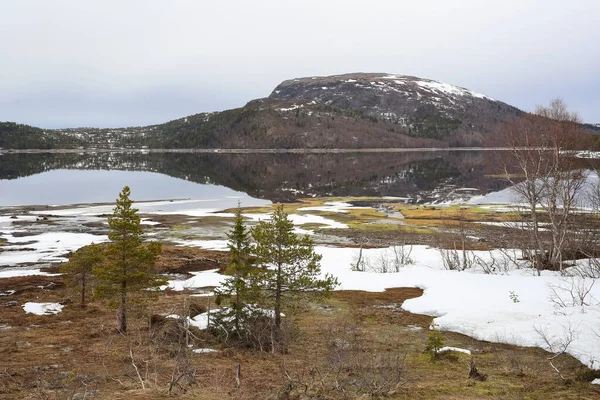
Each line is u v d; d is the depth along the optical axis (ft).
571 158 139.64
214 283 129.90
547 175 137.39
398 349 72.43
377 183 428.56
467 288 113.39
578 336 68.54
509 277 120.67
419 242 192.75
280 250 79.10
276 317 78.84
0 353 69.62
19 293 119.75
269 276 78.28
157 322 86.33
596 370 55.01
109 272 81.87
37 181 435.94
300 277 79.25
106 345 73.41
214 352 67.36
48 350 71.92
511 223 214.69
